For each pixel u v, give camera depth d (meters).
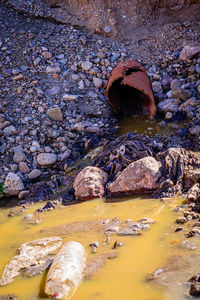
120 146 5.51
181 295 2.32
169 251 2.96
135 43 8.84
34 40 8.44
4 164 6.18
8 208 5.23
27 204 5.25
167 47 8.62
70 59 8.15
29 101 7.18
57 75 7.75
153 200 4.37
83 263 2.95
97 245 3.33
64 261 2.81
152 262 2.86
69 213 4.51
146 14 9.36
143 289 2.50
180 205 4.02
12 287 2.85
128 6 9.38
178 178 4.57
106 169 5.29
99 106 7.42
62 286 2.59
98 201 4.77
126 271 2.79
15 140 6.47
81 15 9.17
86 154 6.40
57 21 9.09
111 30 8.93
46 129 6.71
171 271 2.63
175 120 6.76
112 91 7.48
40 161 6.12
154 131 6.54
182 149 5.01
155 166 4.76
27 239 3.84
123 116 7.52
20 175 6.02
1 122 6.66
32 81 7.54
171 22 9.21
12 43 8.27
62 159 6.26
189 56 7.91
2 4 9.16
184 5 9.31
